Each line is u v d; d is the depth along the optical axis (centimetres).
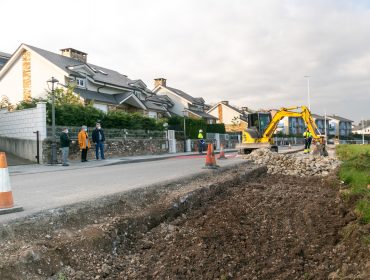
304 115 2262
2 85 3497
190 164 1545
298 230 642
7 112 2084
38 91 3300
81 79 3362
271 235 621
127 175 1121
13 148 2034
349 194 827
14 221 511
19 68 3409
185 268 488
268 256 543
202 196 820
